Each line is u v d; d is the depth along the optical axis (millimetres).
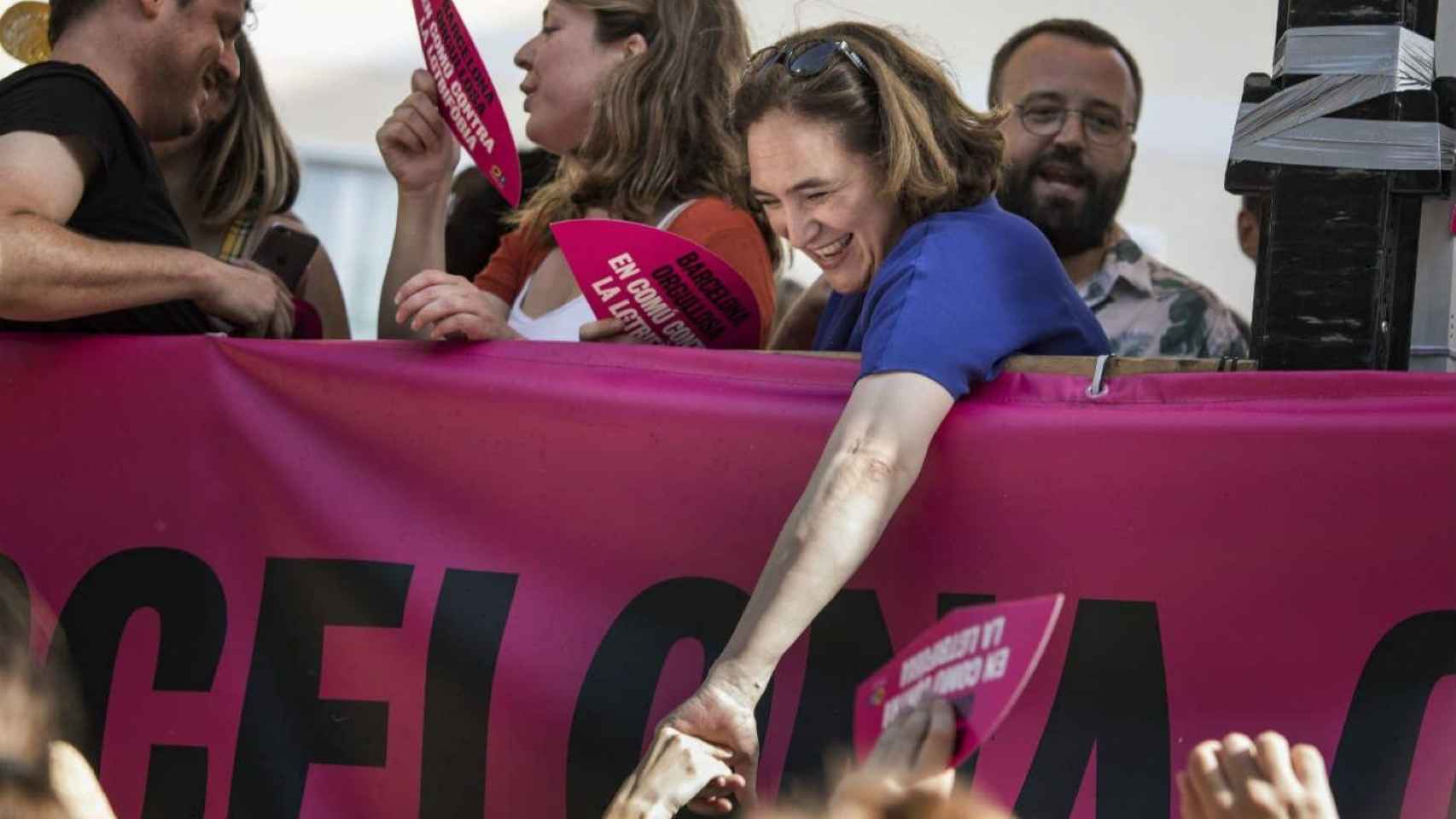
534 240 8117
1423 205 6355
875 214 5996
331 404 6340
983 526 5688
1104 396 5688
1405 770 5262
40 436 6527
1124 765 5473
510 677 6043
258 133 9109
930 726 3736
